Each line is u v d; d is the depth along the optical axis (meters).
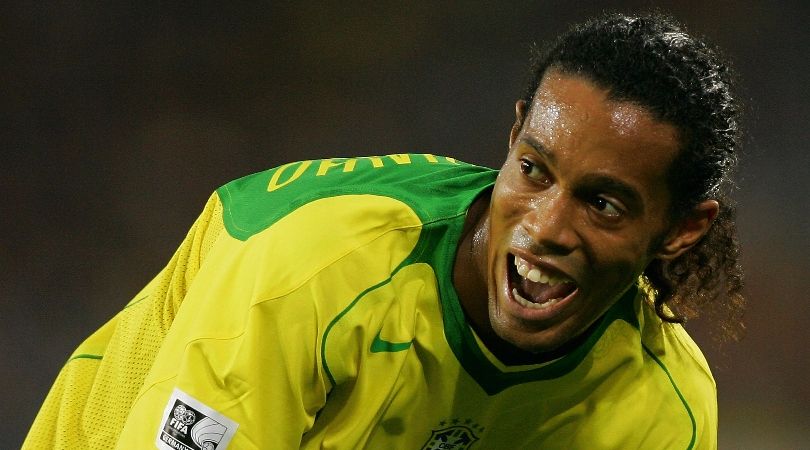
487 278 4.90
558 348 5.14
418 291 4.96
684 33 4.77
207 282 5.02
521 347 4.83
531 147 4.54
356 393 4.96
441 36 20.25
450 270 4.98
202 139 18.42
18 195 17.31
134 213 17.25
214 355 4.71
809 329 15.96
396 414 5.16
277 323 4.64
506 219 4.68
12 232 16.75
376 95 19.53
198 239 5.89
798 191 18.45
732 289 5.50
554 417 5.46
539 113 4.56
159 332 5.80
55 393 6.05
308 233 4.79
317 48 19.89
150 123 18.53
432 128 19.20
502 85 19.77
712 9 20.30
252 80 19.39
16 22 19.23
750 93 19.83
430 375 5.11
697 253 5.38
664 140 4.48
